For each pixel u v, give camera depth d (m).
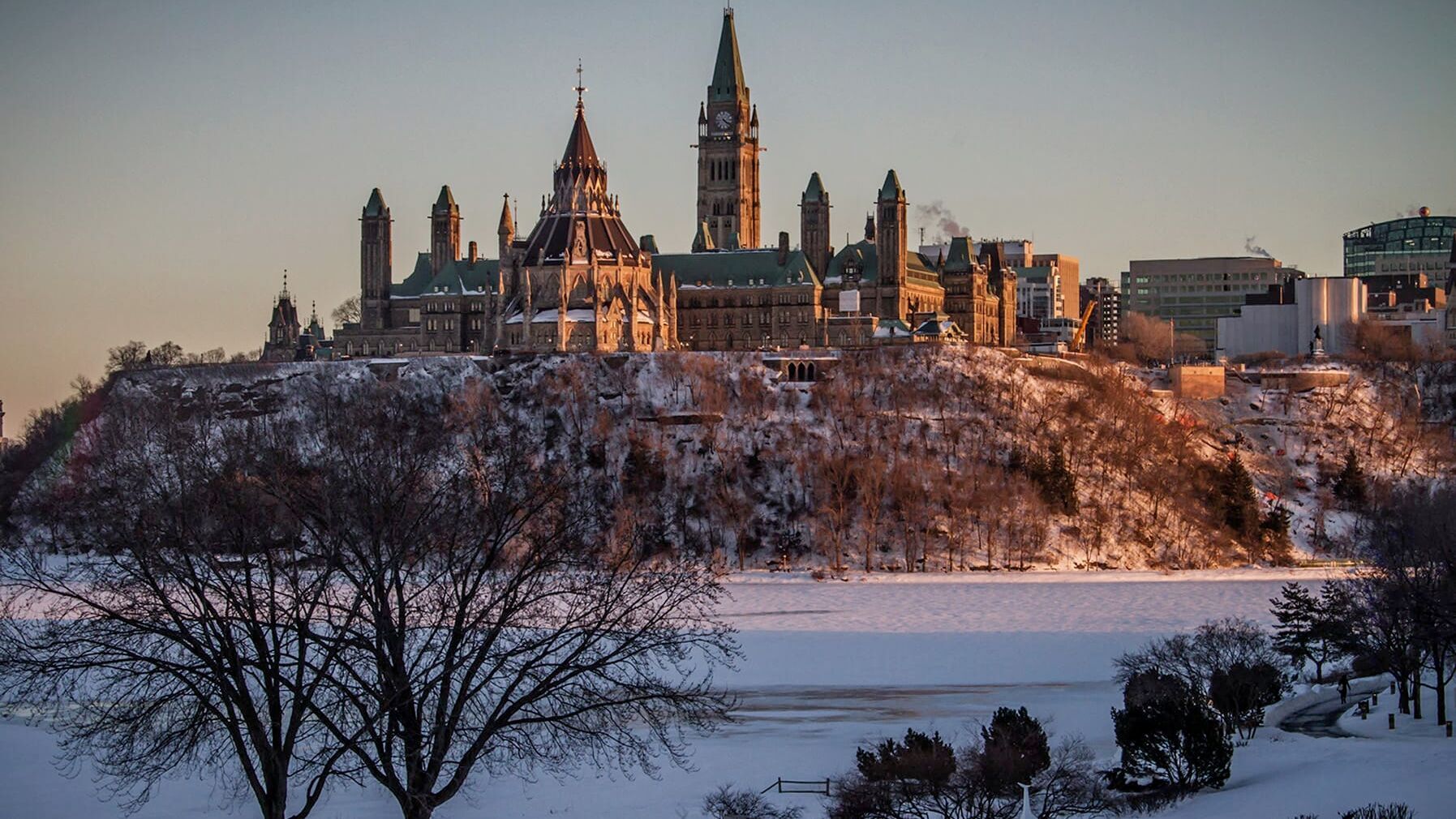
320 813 127.81
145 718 105.00
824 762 146.88
